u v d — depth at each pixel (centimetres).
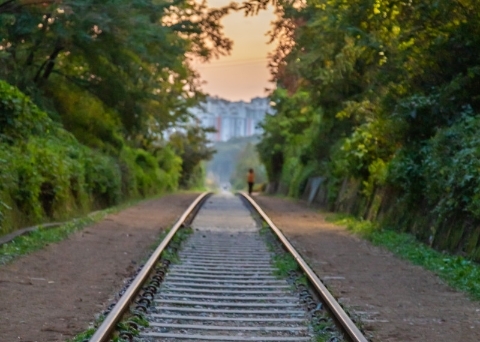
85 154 2494
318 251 1552
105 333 695
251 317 887
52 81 2764
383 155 2184
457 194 1375
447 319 864
